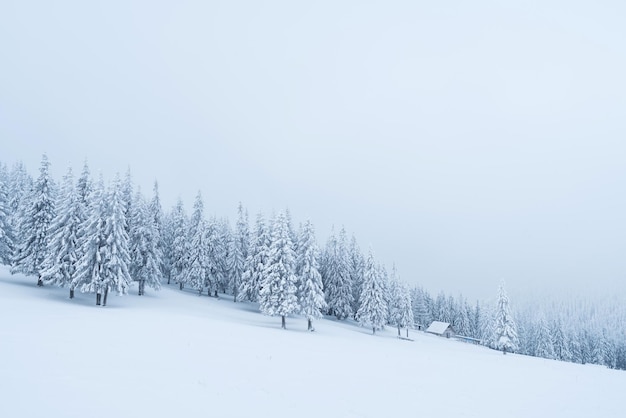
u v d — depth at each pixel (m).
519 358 51.78
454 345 72.75
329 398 15.34
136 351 18.75
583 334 108.50
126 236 44.28
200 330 29.19
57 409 10.53
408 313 72.50
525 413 16.52
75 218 42.84
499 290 66.69
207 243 64.50
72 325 23.83
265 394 14.76
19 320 23.28
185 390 13.78
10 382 12.05
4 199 49.62
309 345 30.70
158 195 66.31
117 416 10.62
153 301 50.47
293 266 48.84
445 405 16.30
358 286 74.25
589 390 24.72
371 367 24.02
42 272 40.81
